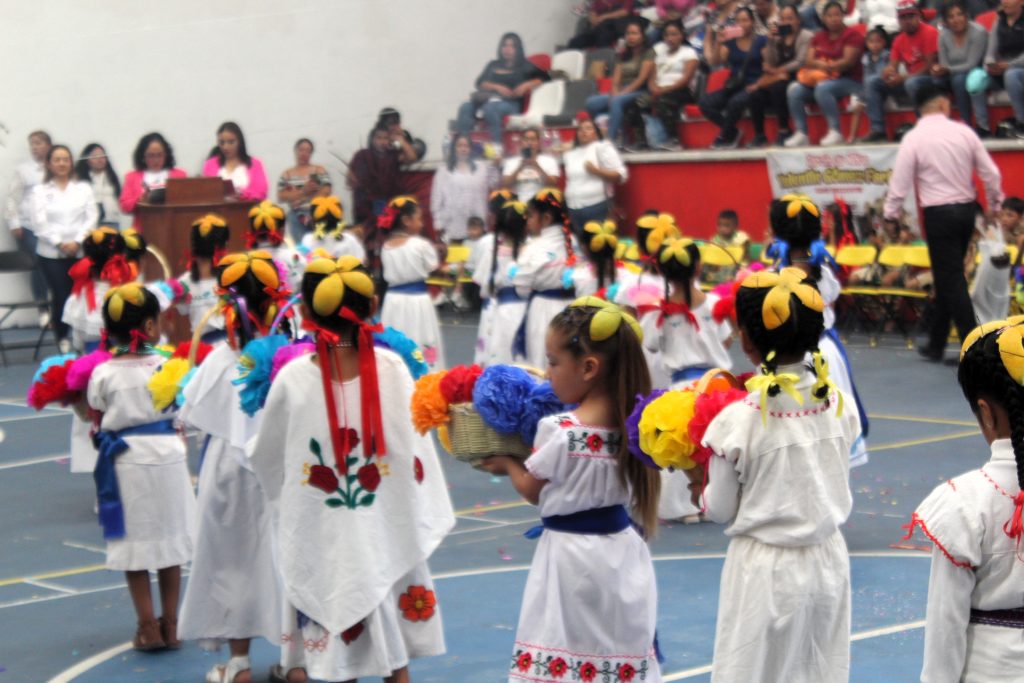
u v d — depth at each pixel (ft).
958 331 77.87
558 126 105.70
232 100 78.28
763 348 23.81
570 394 25.73
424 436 30.04
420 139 90.53
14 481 60.13
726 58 108.47
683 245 46.34
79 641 38.34
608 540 25.81
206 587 33.55
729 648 23.81
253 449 29.37
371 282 28.89
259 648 37.55
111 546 36.91
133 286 37.78
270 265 33.37
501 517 50.65
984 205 90.84
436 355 71.26
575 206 104.58
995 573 19.08
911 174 76.74
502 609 39.29
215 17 76.69
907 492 51.62
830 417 24.11
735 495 23.80
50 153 78.07
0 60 75.05
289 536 28.86
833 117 99.19
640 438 24.20
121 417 36.78
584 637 25.64
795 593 23.43
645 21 113.09
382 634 28.76
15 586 44.19
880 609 37.99
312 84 81.10
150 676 35.22
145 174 76.13
